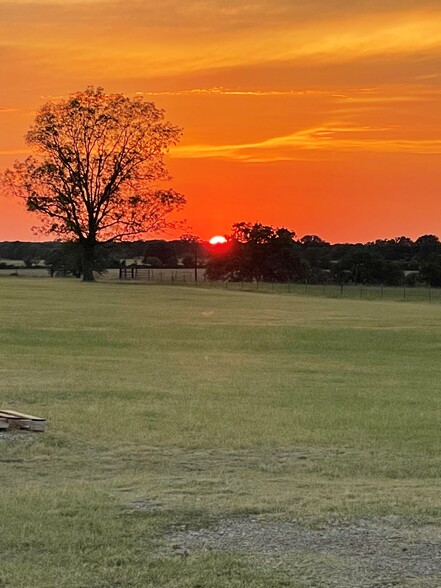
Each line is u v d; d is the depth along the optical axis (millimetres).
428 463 11500
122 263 107500
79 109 90625
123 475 10602
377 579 6848
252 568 7062
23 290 70875
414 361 26844
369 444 12812
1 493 9406
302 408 16281
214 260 118312
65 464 11180
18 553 7348
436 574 6953
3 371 21312
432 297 73000
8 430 12977
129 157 92000
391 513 8555
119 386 18906
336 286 90938
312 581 6797
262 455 11984
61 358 25016
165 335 34250
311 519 8344
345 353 29141
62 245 95062
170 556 7352
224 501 9039
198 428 13820
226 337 33844
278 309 53531
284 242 118375
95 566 7074
